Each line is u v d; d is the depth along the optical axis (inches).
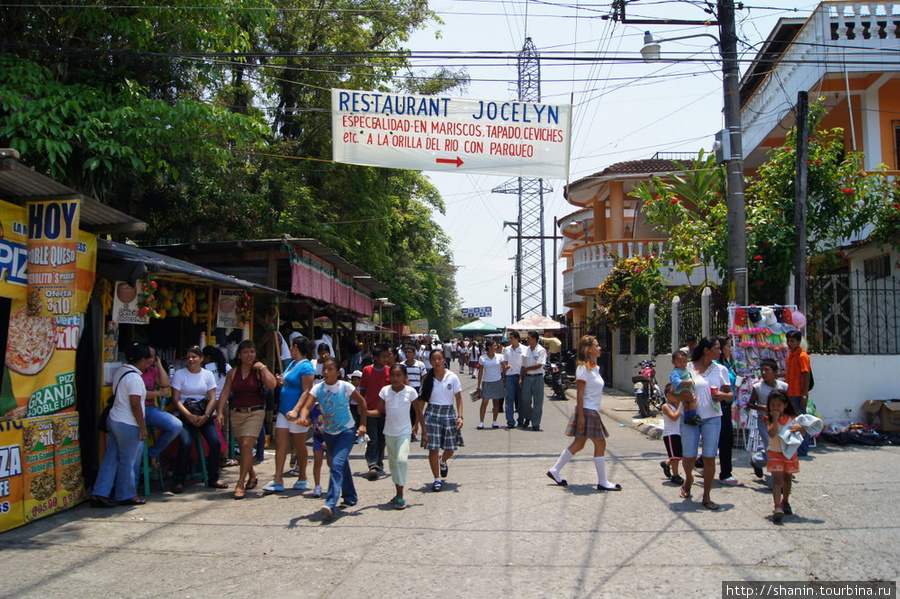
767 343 418.6
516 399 568.4
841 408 464.4
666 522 259.4
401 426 296.0
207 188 625.9
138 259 311.4
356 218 805.2
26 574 211.5
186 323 436.5
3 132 348.5
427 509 289.9
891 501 283.1
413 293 1337.4
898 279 505.0
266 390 337.7
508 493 314.2
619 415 611.8
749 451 377.1
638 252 844.0
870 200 494.0
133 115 384.2
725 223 520.7
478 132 408.5
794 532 242.5
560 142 410.9
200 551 234.8
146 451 320.5
